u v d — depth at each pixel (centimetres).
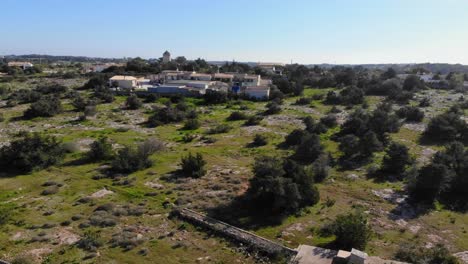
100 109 10056
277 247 3416
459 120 7344
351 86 12400
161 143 6662
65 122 8669
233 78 14762
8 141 7012
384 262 3073
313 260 3122
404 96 10869
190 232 3819
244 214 4159
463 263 3281
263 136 7131
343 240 3494
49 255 3316
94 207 4359
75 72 18488
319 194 4603
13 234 3694
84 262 3225
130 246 3491
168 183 5106
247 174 5406
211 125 8669
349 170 5609
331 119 8300
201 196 4612
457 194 4731
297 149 6250
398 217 4153
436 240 3688
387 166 5475
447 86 13362
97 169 5641
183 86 12794
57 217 4088
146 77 15788
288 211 4184
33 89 12888
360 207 4350
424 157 6147
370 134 6244
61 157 6012
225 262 3281
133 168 5584
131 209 4256
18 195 4700
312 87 14262
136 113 9744
